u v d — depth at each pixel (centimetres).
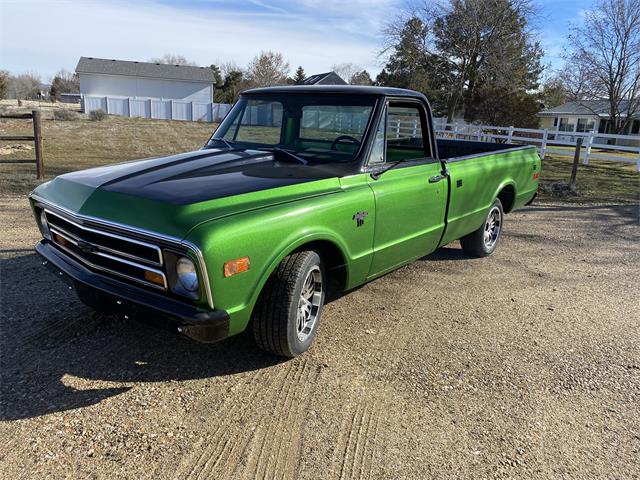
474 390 335
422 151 470
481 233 600
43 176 994
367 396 322
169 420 289
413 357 375
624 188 1246
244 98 470
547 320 454
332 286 406
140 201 298
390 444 279
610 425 306
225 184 326
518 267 600
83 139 2038
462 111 3272
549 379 354
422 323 435
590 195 1140
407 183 422
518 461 271
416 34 2891
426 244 475
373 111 399
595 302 501
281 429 286
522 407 320
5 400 298
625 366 377
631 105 3234
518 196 645
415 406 314
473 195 532
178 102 4253
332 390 326
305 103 423
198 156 400
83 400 302
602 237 764
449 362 370
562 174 1471
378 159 406
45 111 3847
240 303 296
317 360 363
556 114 3894
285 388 325
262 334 336
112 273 309
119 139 2123
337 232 352
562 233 782
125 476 246
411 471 260
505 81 2753
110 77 5031
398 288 516
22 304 423
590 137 1697
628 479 262
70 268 329
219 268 276
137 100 4200
